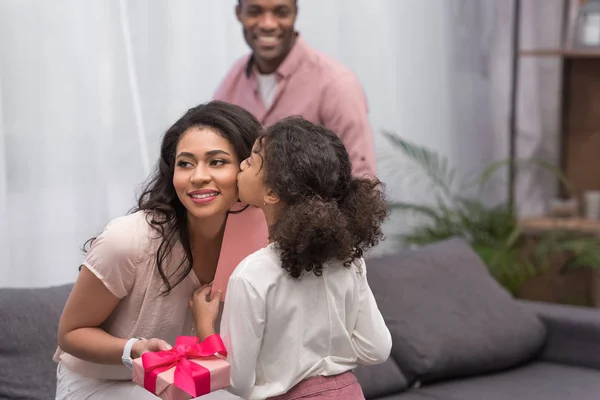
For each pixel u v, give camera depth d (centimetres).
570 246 345
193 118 159
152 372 145
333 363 160
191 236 166
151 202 163
